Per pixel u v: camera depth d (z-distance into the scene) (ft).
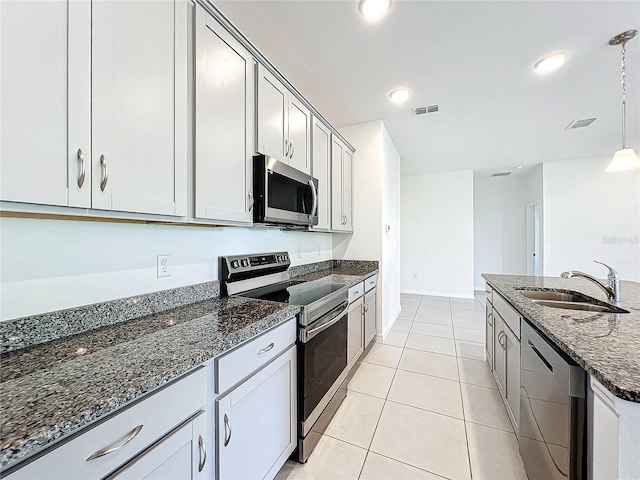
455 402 6.75
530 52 6.41
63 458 1.90
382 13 5.30
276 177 5.50
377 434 5.67
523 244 19.70
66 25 2.60
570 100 8.71
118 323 3.92
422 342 10.56
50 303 3.31
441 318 13.73
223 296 5.73
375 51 6.40
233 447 3.39
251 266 6.39
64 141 2.59
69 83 2.62
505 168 17.62
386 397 6.97
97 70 2.83
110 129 2.95
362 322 8.70
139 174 3.25
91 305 3.67
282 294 6.06
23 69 2.33
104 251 3.86
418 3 5.08
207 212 4.13
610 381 2.37
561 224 15.83
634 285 7.34
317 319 5.38
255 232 7.02
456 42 6.10
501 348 6.59
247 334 3.60
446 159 15.66
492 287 7.54
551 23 5.55
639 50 6.33
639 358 2.78
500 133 11.58
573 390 2.94
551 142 12.68
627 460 2.33
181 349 3.03
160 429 2.54
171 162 3.64
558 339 3.32
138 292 4.28
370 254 10.84
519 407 5.02
